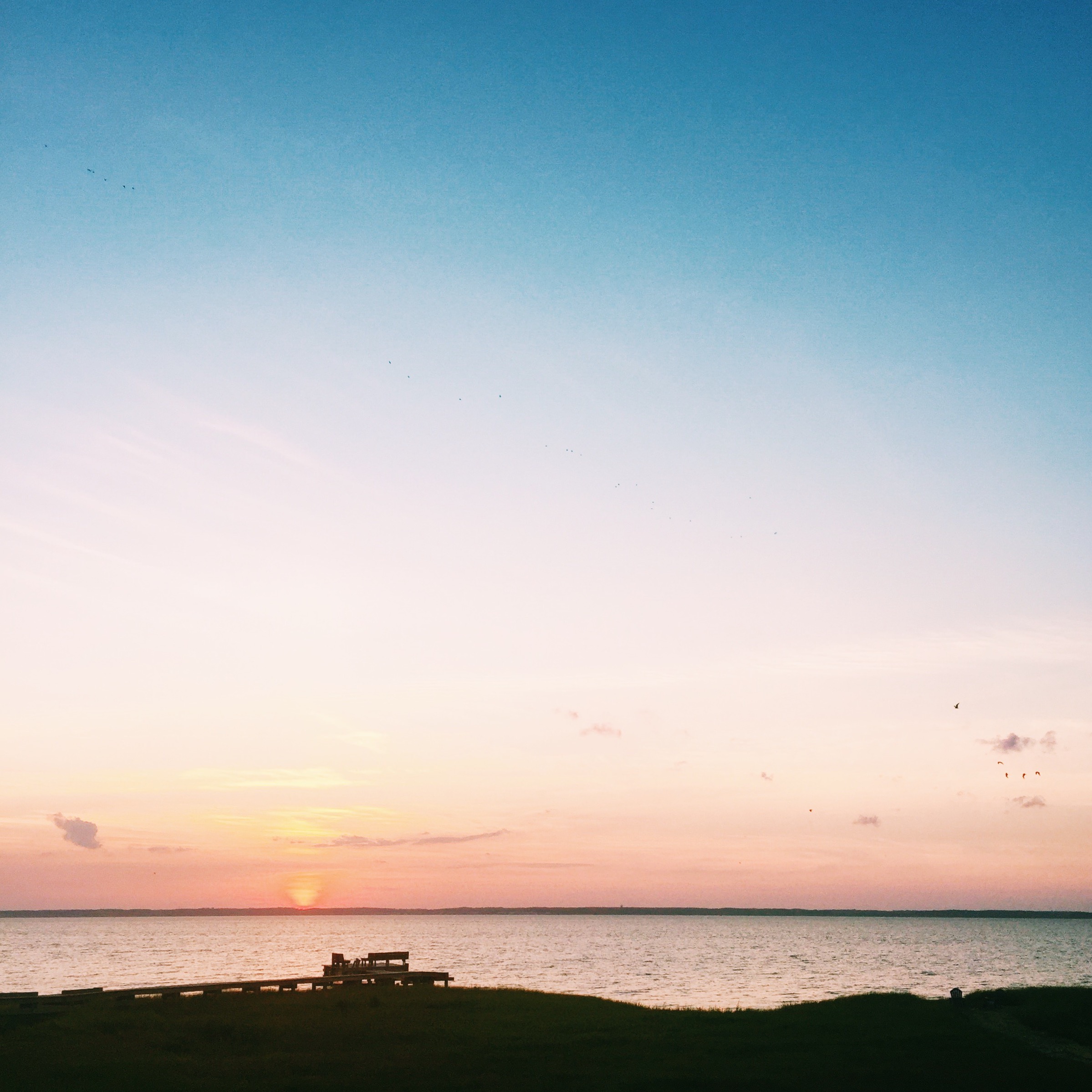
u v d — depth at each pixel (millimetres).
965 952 174750
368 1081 25359
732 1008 63594
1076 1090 24812
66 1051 29531
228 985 47094
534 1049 31078
